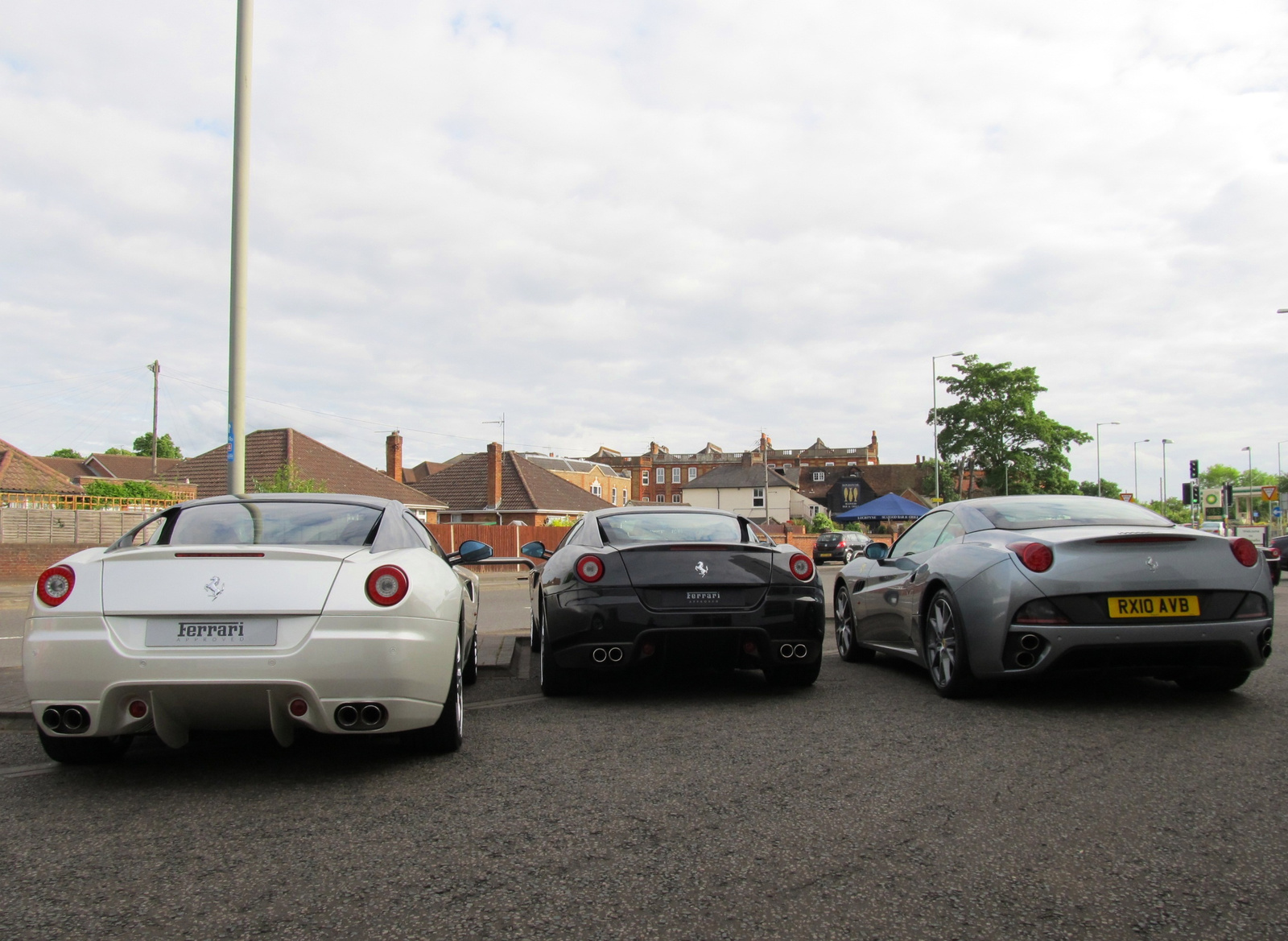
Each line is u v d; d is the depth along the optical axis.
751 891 2.68
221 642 3.70
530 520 47.00
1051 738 4.54
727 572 5.59
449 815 3.44
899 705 5.49
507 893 2.69
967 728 4.82
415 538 4.77
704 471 119.69
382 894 2.68
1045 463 63.91
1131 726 4.78
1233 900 2.57
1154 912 2.50
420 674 3.92
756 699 5.81
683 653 5.53
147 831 3.28
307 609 3.76
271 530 4.46
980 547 5.55
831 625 10.41
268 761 4.30
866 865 2.87
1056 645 4.96
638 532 6.11
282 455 37.50
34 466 30.89
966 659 5.43
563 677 5.86
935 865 2.86
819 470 116.38
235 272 8.68
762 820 3.33
